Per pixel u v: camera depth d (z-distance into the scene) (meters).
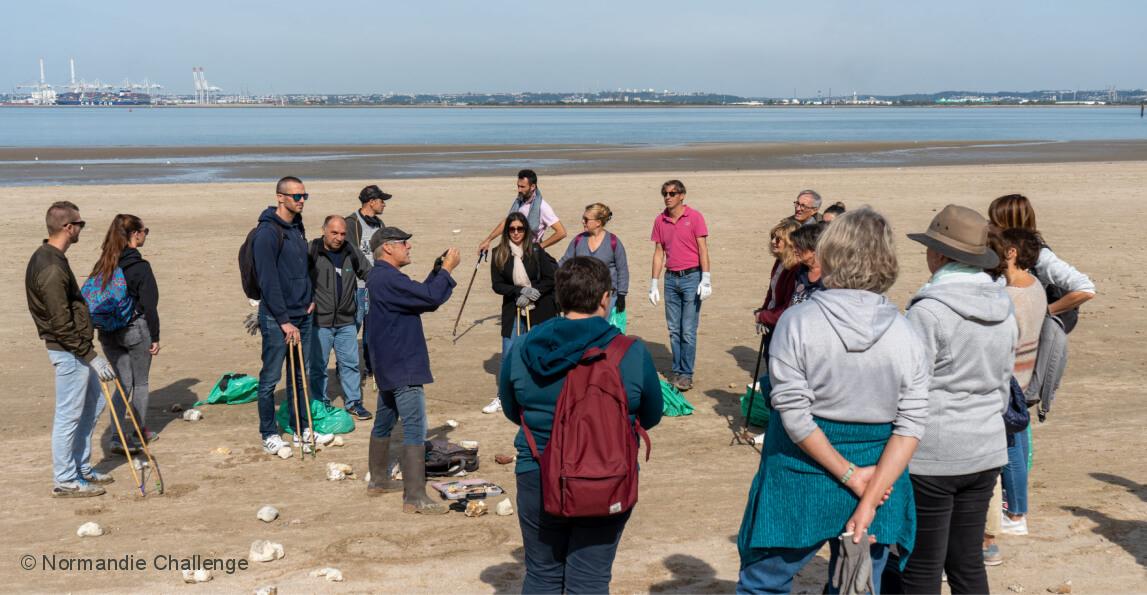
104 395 7.03
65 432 6.75
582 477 3.71
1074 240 19.08
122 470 7.42
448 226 20.98
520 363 4.02
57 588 5.23
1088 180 31.12
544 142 69.94
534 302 8.83
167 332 12.13
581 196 26.86
